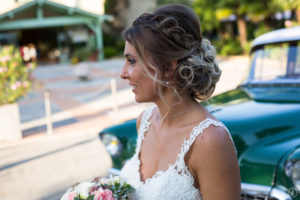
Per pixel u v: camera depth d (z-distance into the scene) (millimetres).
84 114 8984
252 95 3285
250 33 23312
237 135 2621
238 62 17391
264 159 2418
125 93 11656
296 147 2395
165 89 1325
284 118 2691
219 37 24453
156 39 1221
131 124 3135
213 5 20531
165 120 1399
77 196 1352
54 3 22094
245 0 18375
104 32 29625
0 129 6906
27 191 4445
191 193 1266
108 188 1388
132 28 1264
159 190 1289
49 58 28516
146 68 1248
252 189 2393
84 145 6387
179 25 1240
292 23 16312
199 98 1313
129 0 29422
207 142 1191
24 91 7082
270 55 3723
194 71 1237
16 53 6941
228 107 3012
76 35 26219
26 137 7141
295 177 2258
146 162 1448
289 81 3480
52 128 7770
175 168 1295
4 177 5020
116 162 3127
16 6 22516
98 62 23125
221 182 1180
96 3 27672
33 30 29172
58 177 4859
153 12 1274
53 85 14719
